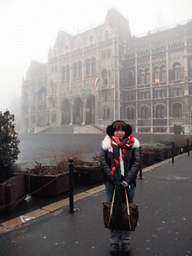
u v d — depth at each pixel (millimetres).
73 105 57375
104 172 2881
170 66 45031
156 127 46188
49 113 63000
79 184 6547
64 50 59531
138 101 49250
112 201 2727
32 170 5680
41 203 4957
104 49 50938
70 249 2957
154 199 5008
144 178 7012
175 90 44406
